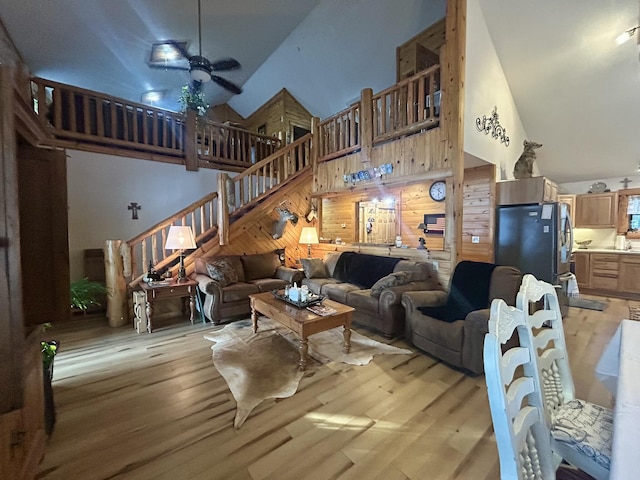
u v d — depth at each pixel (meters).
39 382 1.46
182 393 2.23
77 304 2.64
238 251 4.92
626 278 5.21
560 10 3.43
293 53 6.10
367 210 6.35
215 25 4.99
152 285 3.65
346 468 1.54
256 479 1.47
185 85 6.19
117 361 2.77
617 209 5.56
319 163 5.69
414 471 1.52
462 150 3.38
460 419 1.93
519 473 0.84
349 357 2.87
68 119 4.38
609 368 1.52
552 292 1.39
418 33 4.64
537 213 4.00
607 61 3.71
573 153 5.43
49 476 1.48
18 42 4.57
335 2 4.75
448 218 3.52
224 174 4.62
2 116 0.90
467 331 2.51
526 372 1.11
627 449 0.73
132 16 4.39
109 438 1.75
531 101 4.74
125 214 4.81
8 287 0.92
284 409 2.04
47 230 1.28
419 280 3.66
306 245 5.79
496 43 4.05
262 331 3.58
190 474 1.50
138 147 4.88
